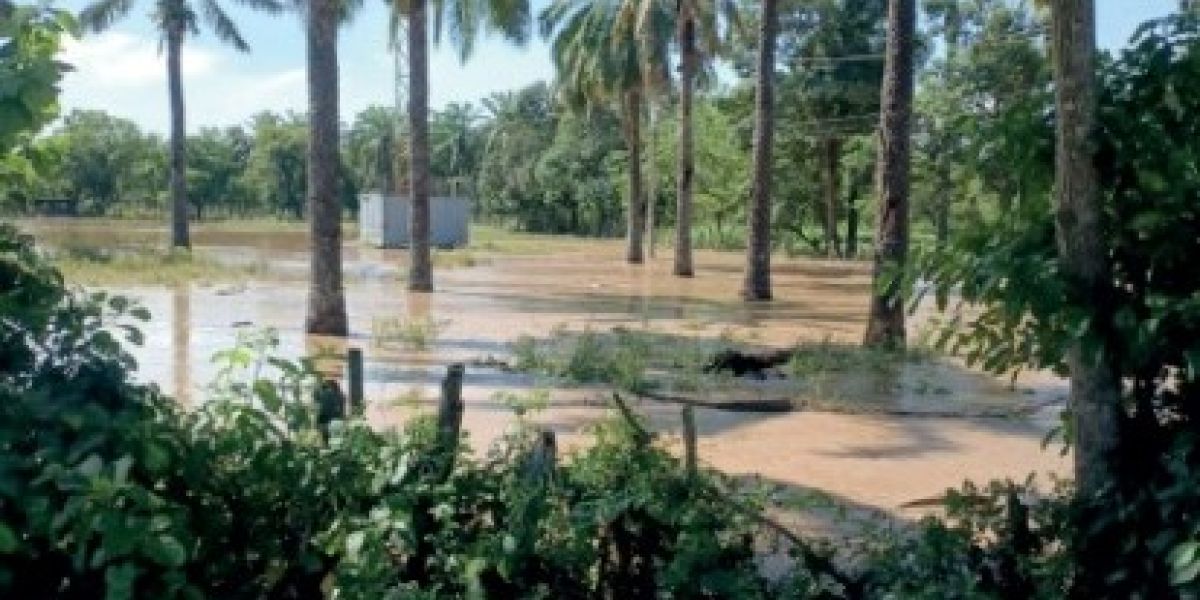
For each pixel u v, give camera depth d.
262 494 3.96
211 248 46.84
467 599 3.89
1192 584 3.45
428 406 11.94
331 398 4.61
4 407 3.46
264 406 4.13
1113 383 4.03
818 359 15.94
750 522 4.70
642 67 39.22
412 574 4.04
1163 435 4.05
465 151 103.31
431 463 4.23
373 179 86.88
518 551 3.96
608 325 20.86
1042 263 3.96
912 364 16.08
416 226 27.58
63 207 86.69
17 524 3.28
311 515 4.00
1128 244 4.10
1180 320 3.82
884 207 17.19
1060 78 4.00
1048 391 13.98
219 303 23.16
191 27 40.03
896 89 17.09
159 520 3.25
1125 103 4.19
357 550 3.83
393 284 29.81
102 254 34.50
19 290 3.92
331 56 18.20
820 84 52.47
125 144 87.50
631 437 5.41
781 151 56.62
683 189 36.94
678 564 4.08
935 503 6.28
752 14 47.28
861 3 52.19
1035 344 4.39
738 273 39.84
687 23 35.47
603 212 75.00
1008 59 43.09
